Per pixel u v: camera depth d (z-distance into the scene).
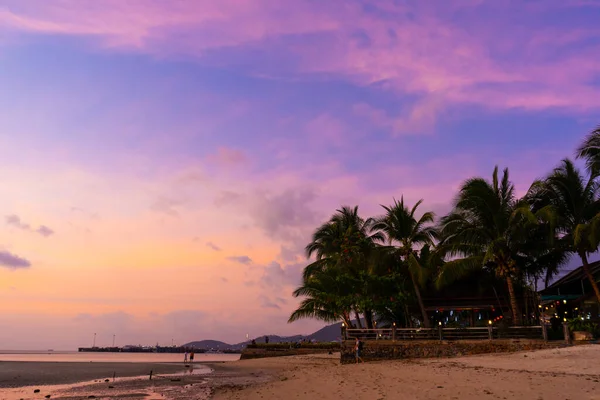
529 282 38.81
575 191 33.06
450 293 41.47
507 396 13.37
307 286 48.47
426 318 38.03
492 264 39.84
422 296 41.84
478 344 30.69
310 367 39.47
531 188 34.28
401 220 40.69
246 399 18.88
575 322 30.25
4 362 90.94
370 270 41.78
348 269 44.75
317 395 17.14
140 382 35.09
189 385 31.03
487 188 34.69
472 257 35.03
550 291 40.69
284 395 18.39
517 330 31.05
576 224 32.94
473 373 19.94
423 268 38.38
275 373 36.38
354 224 49.84
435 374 20.58
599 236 29.88
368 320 44.66
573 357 22.44
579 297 37.06
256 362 54.94
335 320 51.06
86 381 37.34
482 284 40.69
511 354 27.02
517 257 37.44
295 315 51.41
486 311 42.94
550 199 34.28
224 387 27.16
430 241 40.31
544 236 34.84
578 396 12.74
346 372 26.45
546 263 36.94
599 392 13.23
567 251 35.50
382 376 21.67
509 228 34.09
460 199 35.94
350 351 33.84
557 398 12.63
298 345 62.78
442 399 13.63
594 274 37.12
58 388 30.84
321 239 50.97
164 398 23.08
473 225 35.69
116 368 61.78
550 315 39.69
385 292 39.97
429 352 31.73
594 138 31.94
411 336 33.50
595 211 32.72
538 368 20.47
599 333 30.03
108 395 25.50
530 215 30.77
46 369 59.78
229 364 57.09
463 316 44.06
